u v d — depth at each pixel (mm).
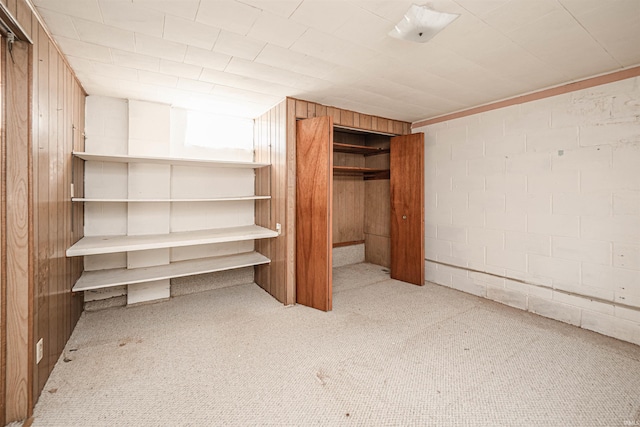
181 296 3555
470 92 3023
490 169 3363
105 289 3168
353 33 1908
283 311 3117
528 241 3066
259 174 3869
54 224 2023
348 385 1920
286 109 3166
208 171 3689
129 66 2375
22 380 1600
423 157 3885
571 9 1646
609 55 2219
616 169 2488
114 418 1637
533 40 1997
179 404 1750
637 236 2400
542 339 2510
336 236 5004
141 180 3201
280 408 1719
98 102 3068
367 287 3896
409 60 2299
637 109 2373
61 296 2213
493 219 3355
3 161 1508
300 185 3250
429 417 1650
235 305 3273
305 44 2049
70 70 2396
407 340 2502
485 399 1790
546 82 2756
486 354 2285
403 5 1613
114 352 2301
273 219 3500
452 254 3807
